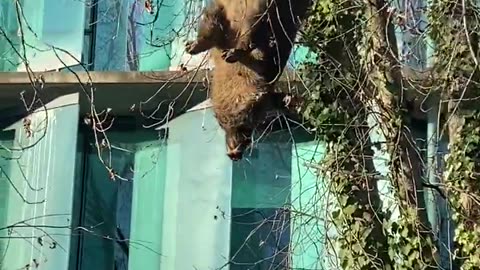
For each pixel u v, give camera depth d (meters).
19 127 17.16
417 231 11.82
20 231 16.66
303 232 14.92
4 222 16.84
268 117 13.81
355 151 12.16
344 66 12.68
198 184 16.38
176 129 16.73
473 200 12.31
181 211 16.38
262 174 16.17
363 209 12.60
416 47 13.81
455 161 12.86
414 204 11.98
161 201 16.66
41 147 16.84
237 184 16.23
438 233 12.89
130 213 16.84
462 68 12.36
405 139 12.05
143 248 16.55
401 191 12.07
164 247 16.39
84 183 17.00
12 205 16.89
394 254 12.35
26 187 16.83
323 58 12.87
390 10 11.95
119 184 17.05
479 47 12.14
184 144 16.59
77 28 16.95
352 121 11.93
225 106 10.13
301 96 12.64
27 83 16.62
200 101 16.44
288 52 9.92
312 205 13.81
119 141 17.16
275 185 16.05
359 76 12.18
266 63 9.77
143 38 16.88
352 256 12.61
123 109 17.00
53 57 16.89
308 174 15.81
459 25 12.23
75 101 16.78
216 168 16.33
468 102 12.75
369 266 12.52
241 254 15.91
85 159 17.12
